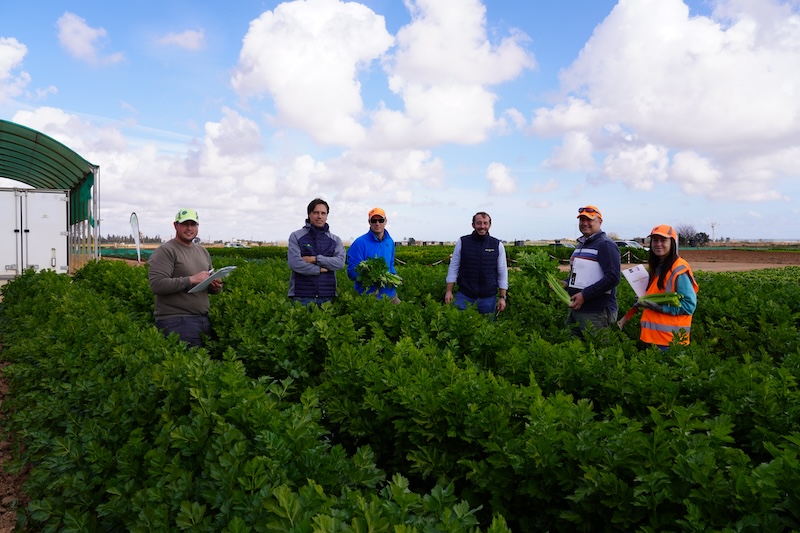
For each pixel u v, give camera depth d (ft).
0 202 65.16
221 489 9.02
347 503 8.49
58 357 18.71
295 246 25.03
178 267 21.61
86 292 33.55
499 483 10.41
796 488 7.84
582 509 9.51
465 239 29.01
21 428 17.38
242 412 11.00
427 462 11.96
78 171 72.13
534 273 25.57
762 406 12.13
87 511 11.28
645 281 21.42
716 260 134.10
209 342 22.27
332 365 15.75
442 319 20.86
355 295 27.96
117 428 12.91
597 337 19.72
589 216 23.03
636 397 13.97
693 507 7.92
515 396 12.32
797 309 31.53
